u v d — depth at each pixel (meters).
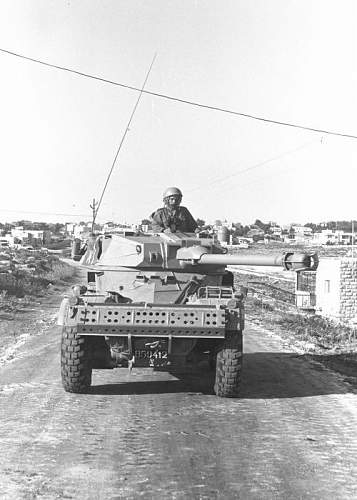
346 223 184.38
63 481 6.52
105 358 11.05
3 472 6.78
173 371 13.07
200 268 11.67
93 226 13.91
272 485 6.50
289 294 45.50
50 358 14.45
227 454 7.52
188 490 6.32
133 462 7.16
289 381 12.34
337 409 9.95
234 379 10.48
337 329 24.86
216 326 10.12
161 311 10.12
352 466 7.14
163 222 12.90
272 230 181.62
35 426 8.64
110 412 9.48
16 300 29.44
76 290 10.82
